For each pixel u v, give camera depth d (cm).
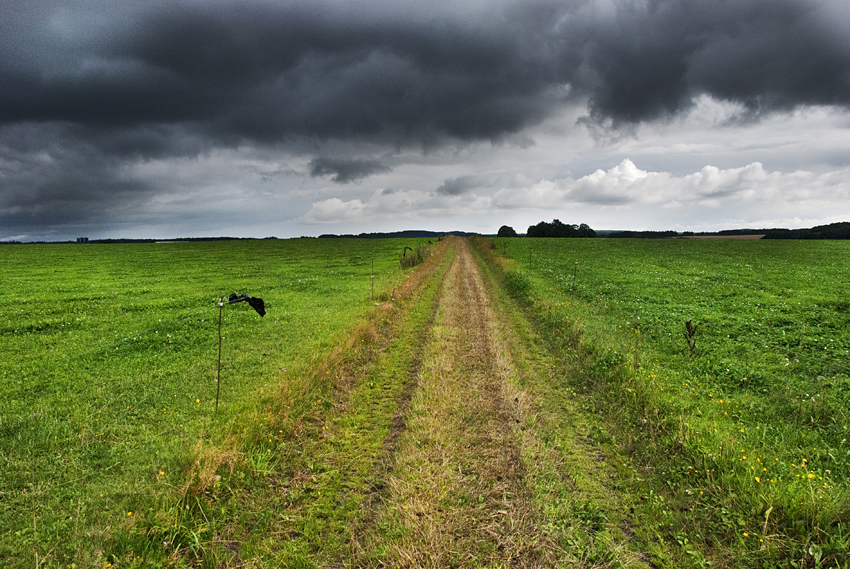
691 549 466
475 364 1048
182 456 612
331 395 861
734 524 489
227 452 591
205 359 1112
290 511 529
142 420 773
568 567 439
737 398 829
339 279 2653
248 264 3756
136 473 600
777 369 975
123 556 441
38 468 614
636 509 535
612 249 5034
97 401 848
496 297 1959
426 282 2327
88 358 1116
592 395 871
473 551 461
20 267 3578
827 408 749
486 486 570
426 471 591
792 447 645
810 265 3159
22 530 488
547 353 1157
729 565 446
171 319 1558
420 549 458
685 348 1134
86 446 675
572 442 693
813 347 1133
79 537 475
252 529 503
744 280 2359
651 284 2264
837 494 496
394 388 921
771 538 459
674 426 693
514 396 838
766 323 1392
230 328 1421
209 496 536
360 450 671
